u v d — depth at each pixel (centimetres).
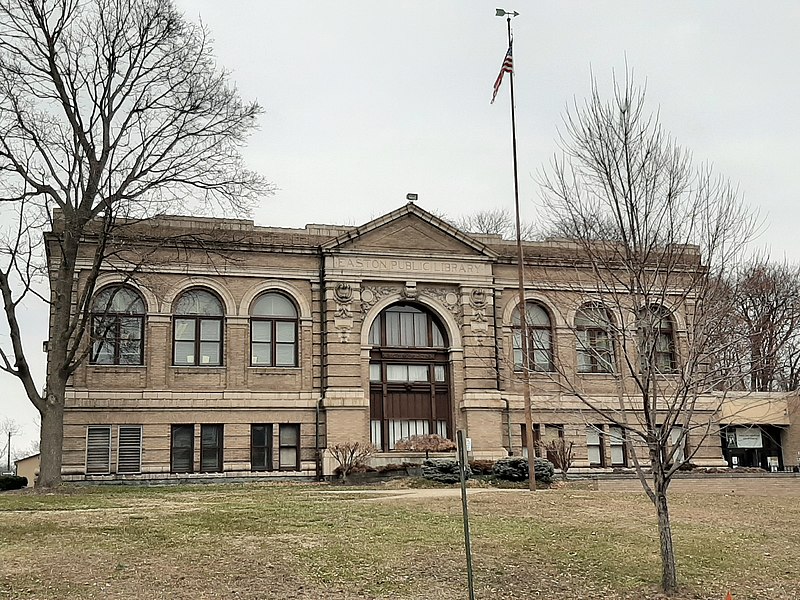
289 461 4069
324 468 3966
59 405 3269
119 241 3709
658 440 1667
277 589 1598
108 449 3819
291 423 4081
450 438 4272
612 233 2073
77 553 1778
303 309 4172
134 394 3878
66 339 3297
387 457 4081
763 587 1814
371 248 4247
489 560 1861
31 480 6500
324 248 4188
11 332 3241
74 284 3828
